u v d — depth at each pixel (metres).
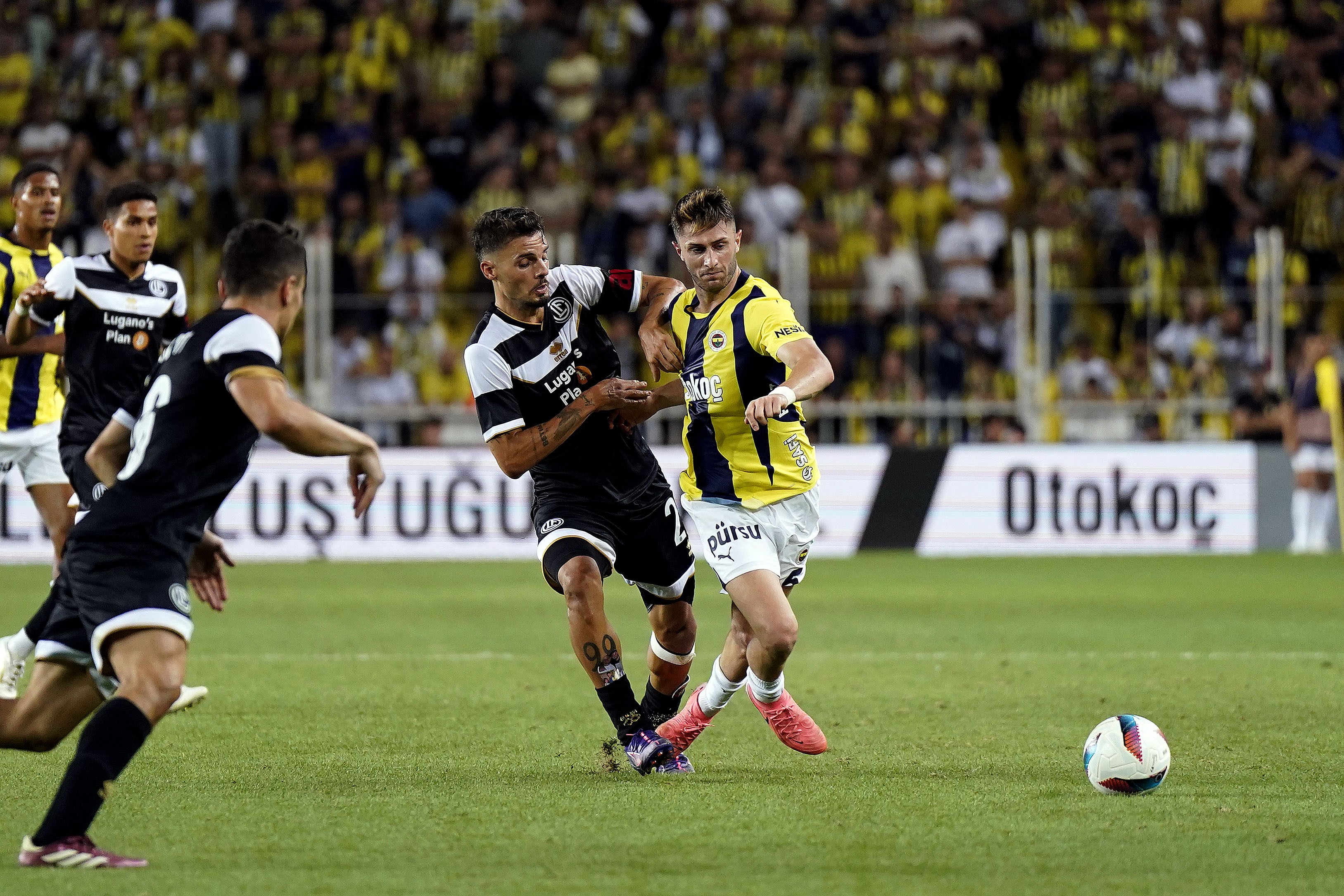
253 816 17.41
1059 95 73.69
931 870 15.06
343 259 59.94
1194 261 69.00
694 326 20.47
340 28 74.38
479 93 73.44
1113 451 57.50
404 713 25.00
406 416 57.56
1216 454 57.66
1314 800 18.36
